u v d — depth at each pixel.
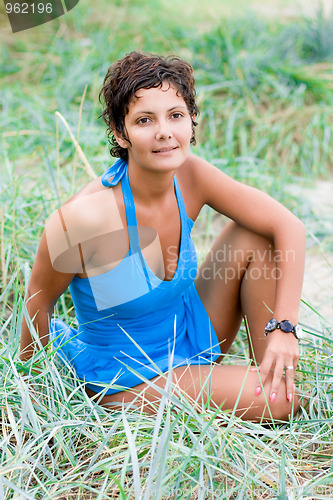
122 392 2.38
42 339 2.43
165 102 2.06
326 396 2.41
